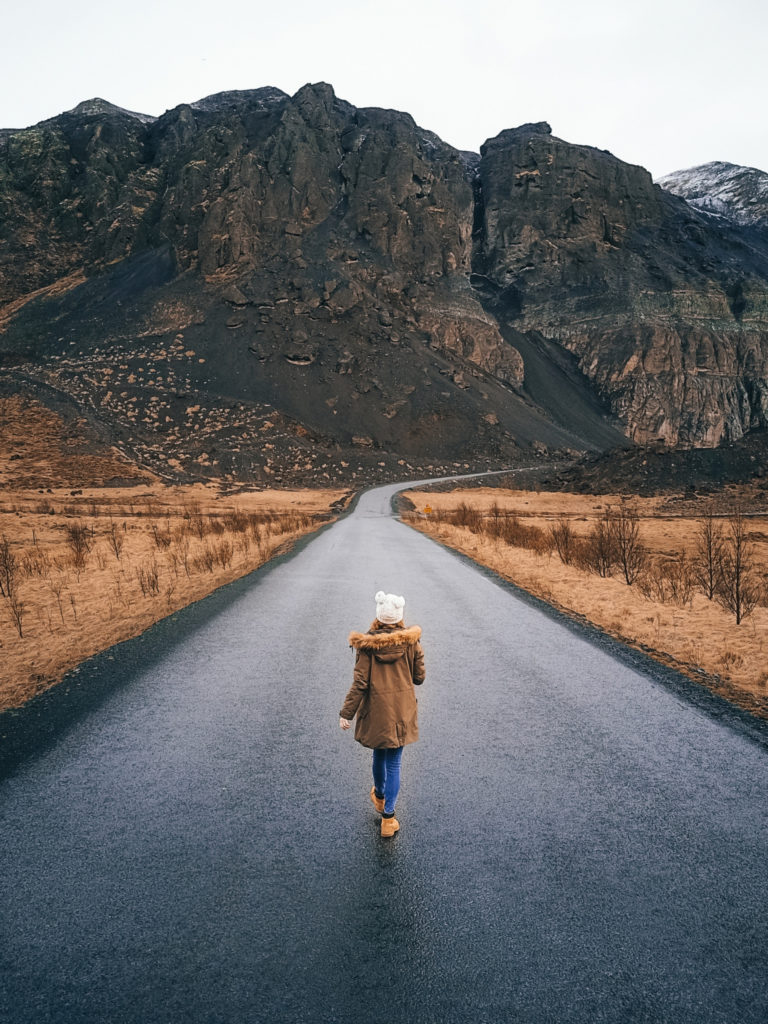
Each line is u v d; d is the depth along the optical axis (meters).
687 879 3.18
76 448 74.56
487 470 104.12
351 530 29.66
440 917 2.85
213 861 3.24
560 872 3.21
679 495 60.22
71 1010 2.29
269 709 5.48
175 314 122.38
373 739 3.42
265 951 2.62
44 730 4.95
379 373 120.56
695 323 168.50
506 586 12.99
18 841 3.39
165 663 6.83
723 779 4.30
